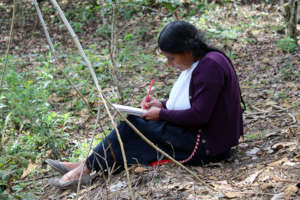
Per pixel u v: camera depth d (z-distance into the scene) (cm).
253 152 309
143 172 281
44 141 400
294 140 314
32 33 843
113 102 446
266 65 584
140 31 793
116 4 379
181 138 279
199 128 277
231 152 305
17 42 847
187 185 259
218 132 272
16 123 441
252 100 462
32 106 404
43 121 396
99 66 590
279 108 414
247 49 666
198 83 262
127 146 286
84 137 416
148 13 884
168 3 453
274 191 237
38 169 362
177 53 263
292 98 443
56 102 505
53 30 909
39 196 307
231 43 695
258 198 232
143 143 286
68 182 291
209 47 273
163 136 279
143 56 636
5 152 379
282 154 293
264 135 341
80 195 284
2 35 899
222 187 251
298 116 374
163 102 303
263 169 268
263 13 819
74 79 561
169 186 261
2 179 327
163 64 631
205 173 277
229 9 869
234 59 630
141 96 497
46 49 771
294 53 618
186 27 260
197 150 279
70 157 379
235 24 795
